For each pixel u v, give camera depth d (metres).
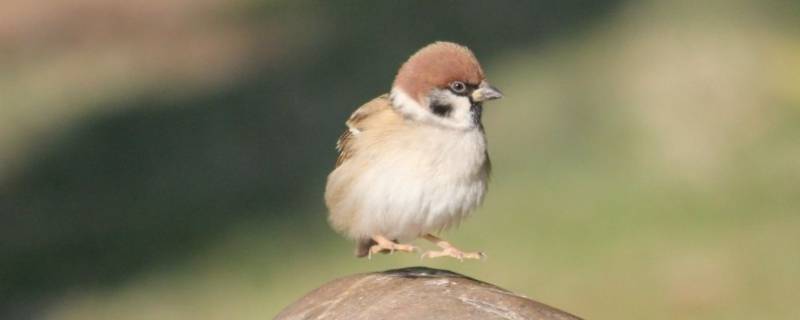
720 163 15.07
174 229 15.95
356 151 8.45
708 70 16.50
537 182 15.36
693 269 13.52
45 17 24.00
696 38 17.20
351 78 18.69
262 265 14.95
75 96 20.61
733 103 15.91
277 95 18.73
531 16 18.86
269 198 16.31
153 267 15.34
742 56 16.69
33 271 15.72
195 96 19.47
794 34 16.94
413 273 8.22
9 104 20.77
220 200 16.44
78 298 14.98
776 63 16.58
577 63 17.38
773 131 15.39
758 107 15.79
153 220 16.27
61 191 17.47
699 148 15.34
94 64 21.81
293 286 14.48
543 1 19.16
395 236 8.50
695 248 13.79
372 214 8.37
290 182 16.55
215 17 22.50
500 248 14.32
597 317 13.20
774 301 13.02
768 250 13.59
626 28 17.89
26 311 14.97
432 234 8.59
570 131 16.16
